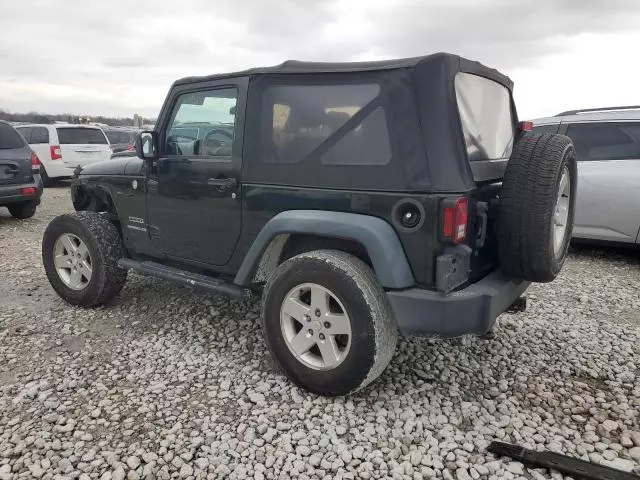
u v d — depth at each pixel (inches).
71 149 555.2
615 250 273.4
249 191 132.0
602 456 103.5
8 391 126.5
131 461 101.0
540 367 140.3
